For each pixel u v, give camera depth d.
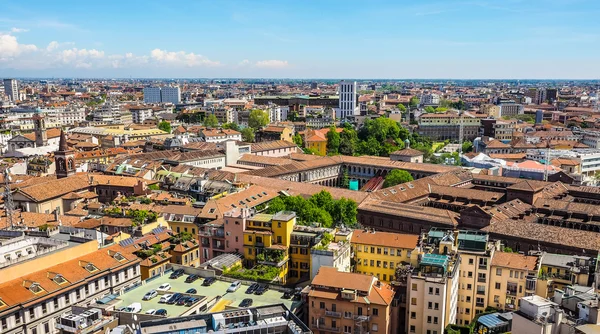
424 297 116.06
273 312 97.00
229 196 181.50
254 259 143.38
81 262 120.25
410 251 137.88
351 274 115.44
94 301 110.19
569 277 124.38
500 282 128.50
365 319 108.19
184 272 130.12
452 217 179.88
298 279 142.12
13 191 186.75
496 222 170.62
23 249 123.38
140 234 153.62
